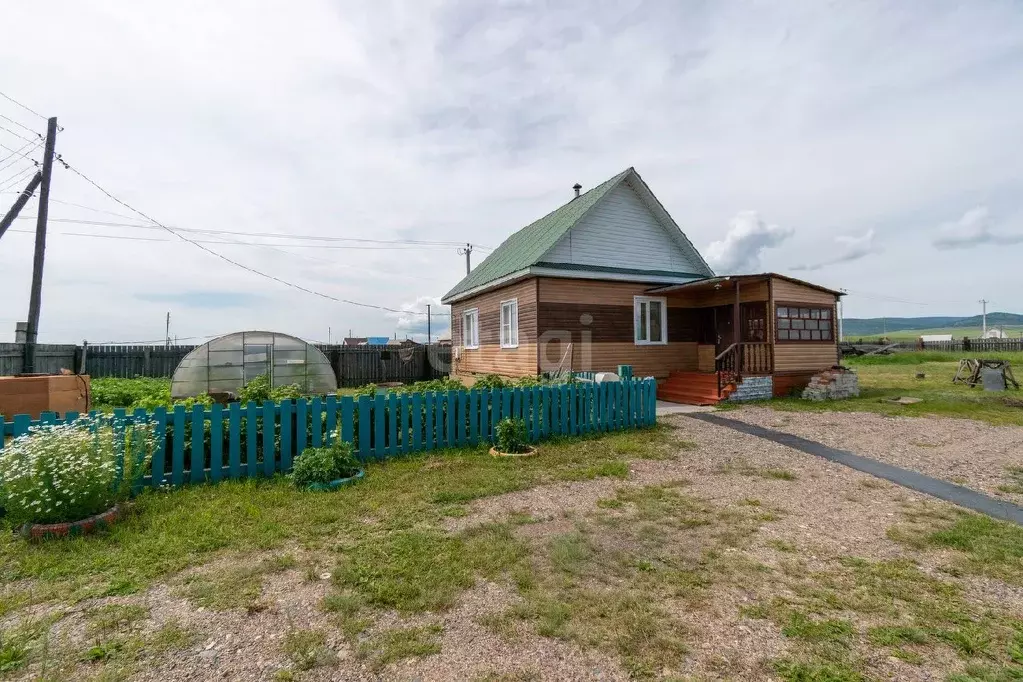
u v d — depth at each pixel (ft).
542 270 45.39
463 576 11.03
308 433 20.90
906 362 105.29
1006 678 7.64
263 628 9.00
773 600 10.12
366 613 9.53
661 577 11.15
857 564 11.94
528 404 26.63
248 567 11.53
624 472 20.54
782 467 21.80
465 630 8.96
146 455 16.97
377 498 16.69
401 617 9.40
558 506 16.28
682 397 46.65
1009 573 11.51
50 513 13.05
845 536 13.87
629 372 35.91
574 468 21.15
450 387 29.30
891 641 8.67
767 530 14.26
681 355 53.01
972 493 18.25
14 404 24.11
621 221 52.31
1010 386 55.93
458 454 23.07
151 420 17.61
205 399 25.39
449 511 15.58
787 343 47.73
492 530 13.93
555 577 11.10
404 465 21.04
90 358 63.93
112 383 52.80
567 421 27.86
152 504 15.69
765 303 47.39
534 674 7.70
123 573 11.17
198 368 45.39
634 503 16.67
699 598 10.19
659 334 52.29
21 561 11.66
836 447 25.81
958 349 142.41
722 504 16.66
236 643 8.52
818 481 19.69
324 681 7.51
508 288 51.80
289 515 14.92
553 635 8.78
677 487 18.66
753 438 27.89
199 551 12.44
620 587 10.64
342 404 21.49
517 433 23.47
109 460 14.39
